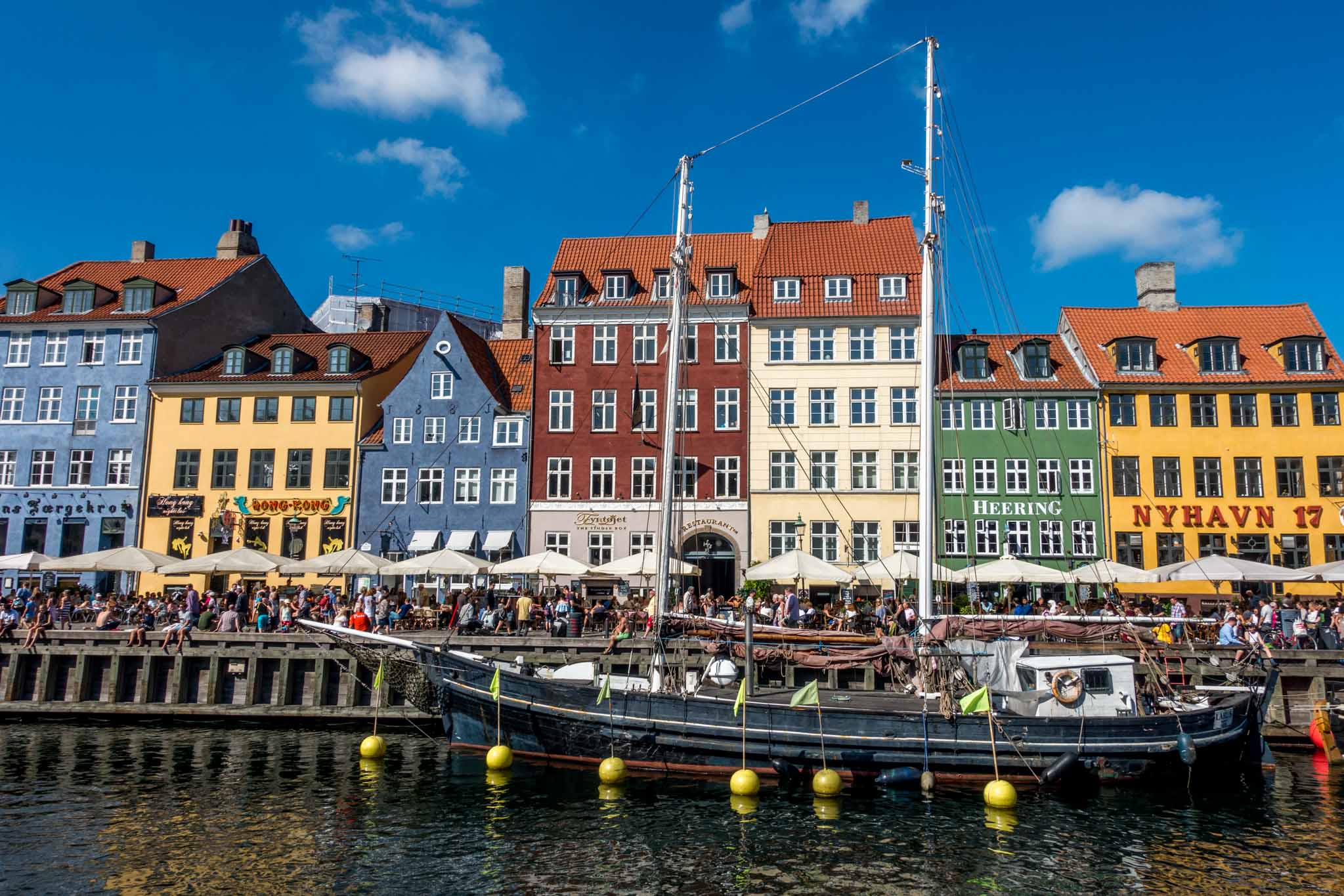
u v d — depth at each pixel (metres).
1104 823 16.66
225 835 15.59
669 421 21.83
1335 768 21.19
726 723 19.14
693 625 20.55
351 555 29.48
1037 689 19.55
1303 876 14.14
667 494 21.45
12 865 14.05
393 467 40.94
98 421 42.62
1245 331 41.75
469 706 21.22
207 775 19.70
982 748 18.81
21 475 42.56
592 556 39.53
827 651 20.19
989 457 39.44
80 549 41.62
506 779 19.27
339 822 16.36
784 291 41.53
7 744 23.05
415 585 39.00
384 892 13.22
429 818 16.59
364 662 22.64
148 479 41.84
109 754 21.83
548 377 41.06
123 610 31.59
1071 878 14.00
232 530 40.91
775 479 39.69
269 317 49.69
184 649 26.81
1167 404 39.50
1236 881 13.94
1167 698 20.95
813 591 38.66
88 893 13.00
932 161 22.67
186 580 40.28
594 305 41.44
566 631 28.84
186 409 42.38
